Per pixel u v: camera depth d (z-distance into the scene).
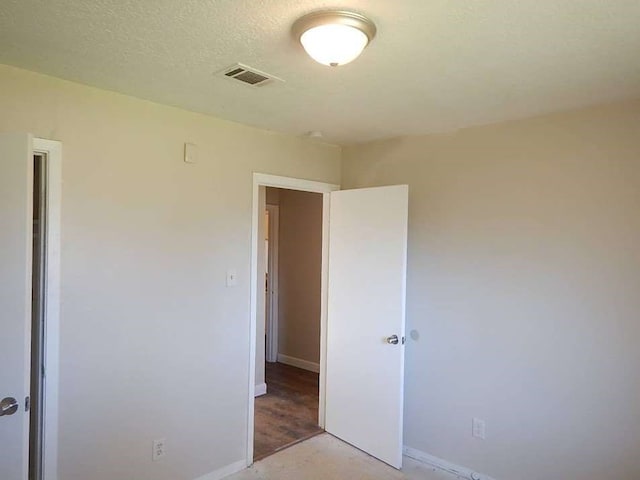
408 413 3.28
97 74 2.09
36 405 2.17
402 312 3.09
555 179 2.59
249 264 3.06
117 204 2.38
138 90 2.31
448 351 3.05
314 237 5.34
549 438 2.62
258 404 4.23
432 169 3.14
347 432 3.45
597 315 2.45
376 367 3.24
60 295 2.18
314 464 3.12
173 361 2.65
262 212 4.48
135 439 2.48
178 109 2.63
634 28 1.55
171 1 1.41
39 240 2.15
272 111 2.66
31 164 1.81
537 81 2.09
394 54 1.80
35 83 2.08
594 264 2.46
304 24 1.53
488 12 1.45
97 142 2.30
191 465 2.75
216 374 2.88
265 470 3.02
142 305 2.50
